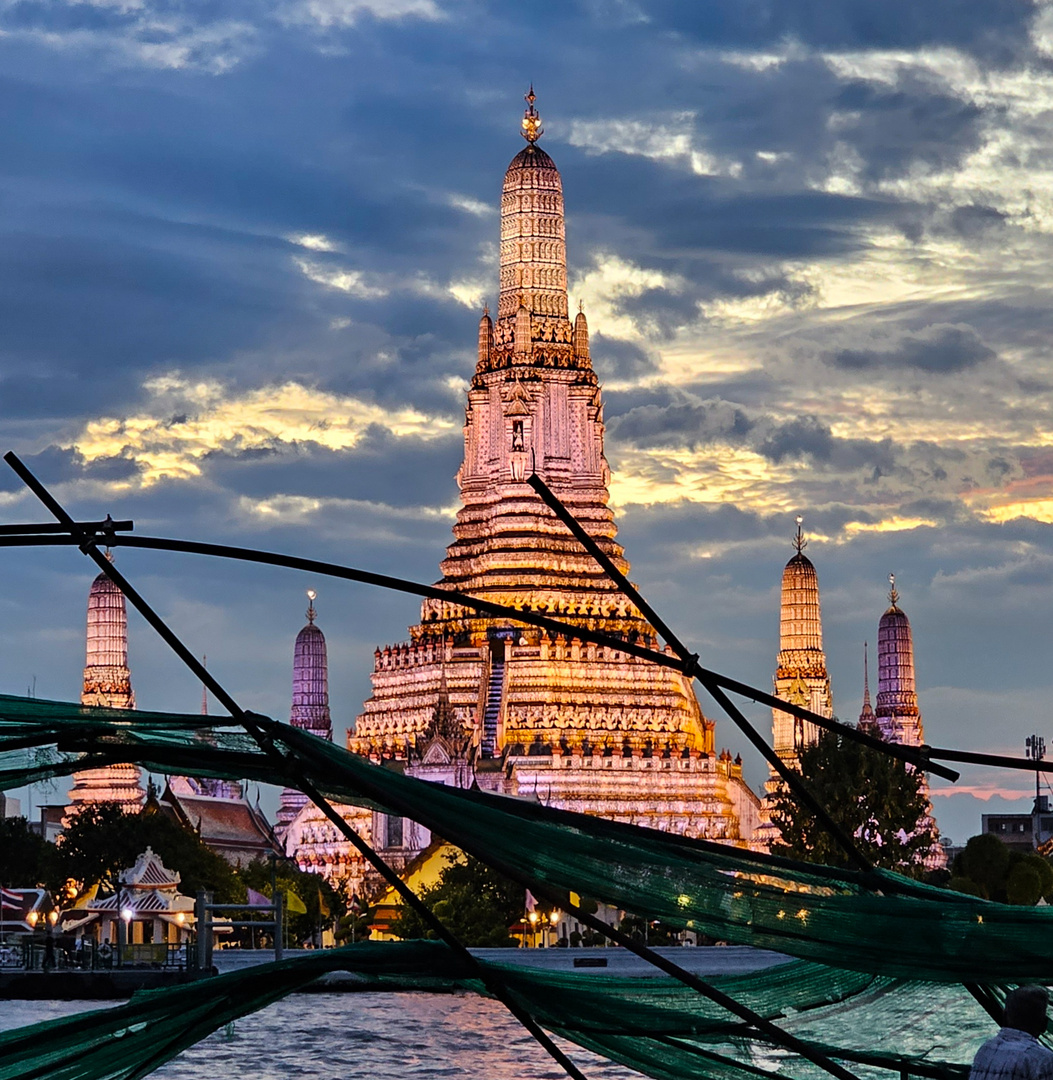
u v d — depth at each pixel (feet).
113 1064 95.91
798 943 95.25
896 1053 107.76
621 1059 101.19
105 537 92.58
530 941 526.57
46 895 527.81
